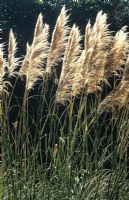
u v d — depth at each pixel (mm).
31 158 3398
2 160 3291
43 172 3359
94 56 3408
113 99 3410
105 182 3348
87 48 3449
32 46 3398
